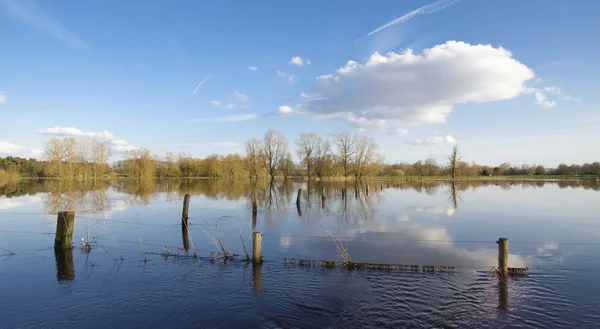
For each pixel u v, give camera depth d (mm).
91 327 8844
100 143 96938
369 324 9070
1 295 10695
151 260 14398
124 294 10859
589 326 9008
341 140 95562
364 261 14461
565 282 11977
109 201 36500
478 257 15156
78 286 11469
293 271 13047
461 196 46000
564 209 31953
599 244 17766
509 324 9094
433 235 19734
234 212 29000
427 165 116500
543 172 124250
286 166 101688
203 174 116375
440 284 11758
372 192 53500
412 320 9273
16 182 78562
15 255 14875
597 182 86562
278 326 8969
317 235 19531
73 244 16984
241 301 10414
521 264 14047
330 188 63594
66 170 92062
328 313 9680
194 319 9305
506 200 40406
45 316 9391
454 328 8875
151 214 27359
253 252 13867
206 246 16922
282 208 32125
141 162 96750
